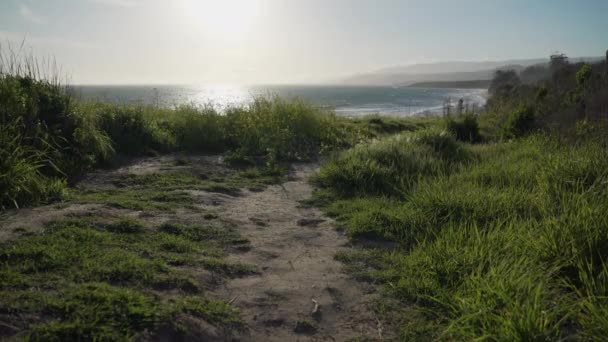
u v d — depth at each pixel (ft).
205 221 16.67
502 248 12.35
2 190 16.15
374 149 26.99
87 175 23.20
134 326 8.78
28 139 20.80
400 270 12.87
